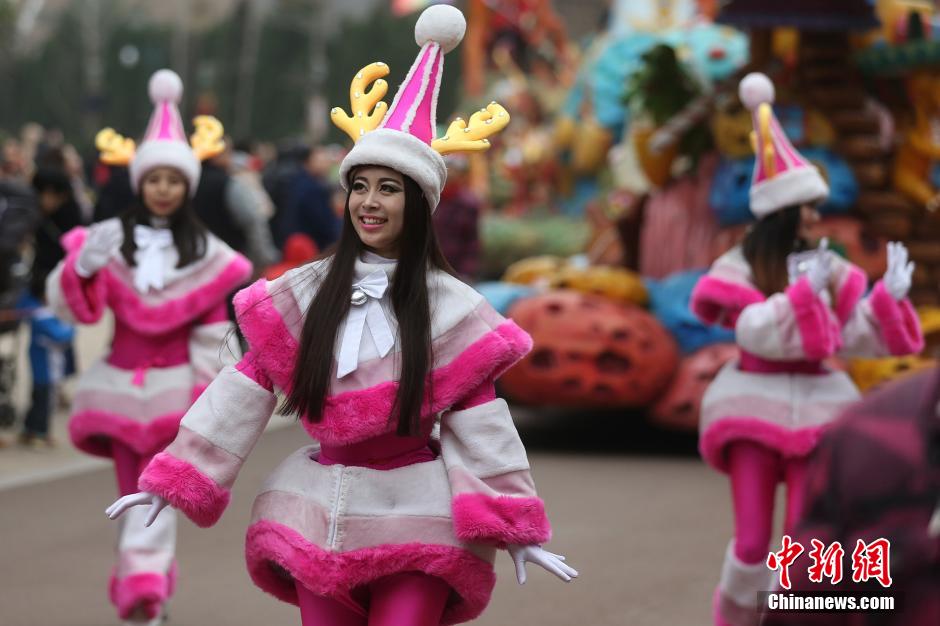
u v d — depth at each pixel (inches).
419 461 193.3
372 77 209.0
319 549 187.3
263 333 193.9
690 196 557.3
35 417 535.2
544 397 529.7
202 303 299.1
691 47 724.7
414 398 187.2
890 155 543.8
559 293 543.2
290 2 3454.7
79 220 539.2
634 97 562.3
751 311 281.1
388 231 194.1
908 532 86.6
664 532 393.4
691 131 550.3
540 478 482.0
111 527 406.9
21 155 716.7
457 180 657.6
